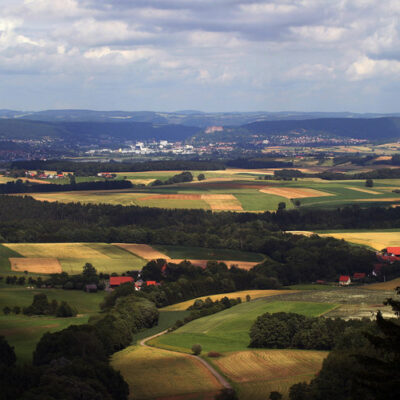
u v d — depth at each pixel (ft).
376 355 290.76
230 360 386.73
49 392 295.89
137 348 426.51
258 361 382.63
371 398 191.42
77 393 298.15
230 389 328.08
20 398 291.17
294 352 401.90
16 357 392.88
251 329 435.53
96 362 347.15
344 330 402.93
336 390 295.07
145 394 329.72
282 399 311.47
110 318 485.97
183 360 389.19
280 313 448.65
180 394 327.67
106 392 314.14
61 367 333.62
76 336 382.22
